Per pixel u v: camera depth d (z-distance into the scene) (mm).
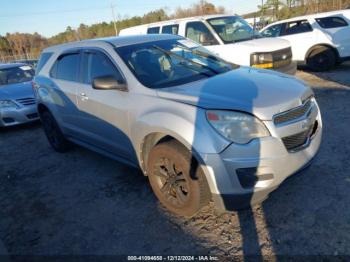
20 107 7355
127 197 3756
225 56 7410
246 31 8148
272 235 2822
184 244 2873
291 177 2891
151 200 3615
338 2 25812
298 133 2889
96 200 3799
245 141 2684
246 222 3033
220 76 3531
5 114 7305
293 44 9820
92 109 4070
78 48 4484
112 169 4594
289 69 7344
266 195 2875
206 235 2941
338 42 9094
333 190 3316
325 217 2938
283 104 2803
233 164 2691
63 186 4301
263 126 2695
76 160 5145
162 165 3207
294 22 9906
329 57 9305
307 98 3168
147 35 4438
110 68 3820
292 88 3113
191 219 3189
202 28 7875
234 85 3154
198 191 2906
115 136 3852
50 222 3506
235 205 2836
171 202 3223
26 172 4984
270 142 2693
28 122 7547
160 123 3021
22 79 8633
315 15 9578
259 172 2723
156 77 3539
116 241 3035
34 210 3809
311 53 9578
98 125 4094
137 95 3398
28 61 14195
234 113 2713
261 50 6957
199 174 2869
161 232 3066
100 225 3309
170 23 8672
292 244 2688
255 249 2697
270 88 3061
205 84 3258
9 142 6766
